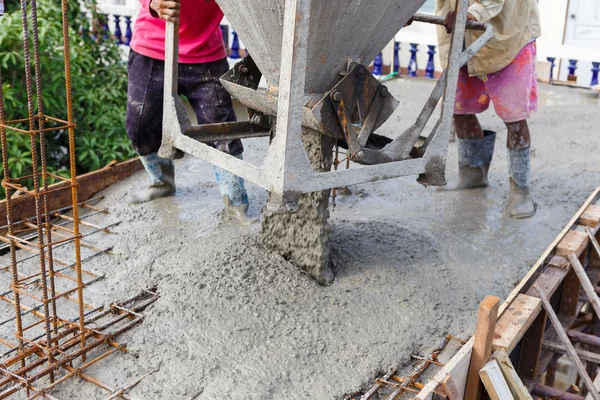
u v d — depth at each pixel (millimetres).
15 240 2938
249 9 3201
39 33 7223
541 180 5504
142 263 4023
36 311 3562
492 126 6980
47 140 7965
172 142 3682
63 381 3090
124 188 5184
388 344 3328
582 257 4371
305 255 3764
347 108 3209
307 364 3182
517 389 3059
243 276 3752
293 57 2775
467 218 4746
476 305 3688
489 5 4031
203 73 4414
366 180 3238
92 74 8734
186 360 3195
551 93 8359
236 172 3236
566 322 4234
